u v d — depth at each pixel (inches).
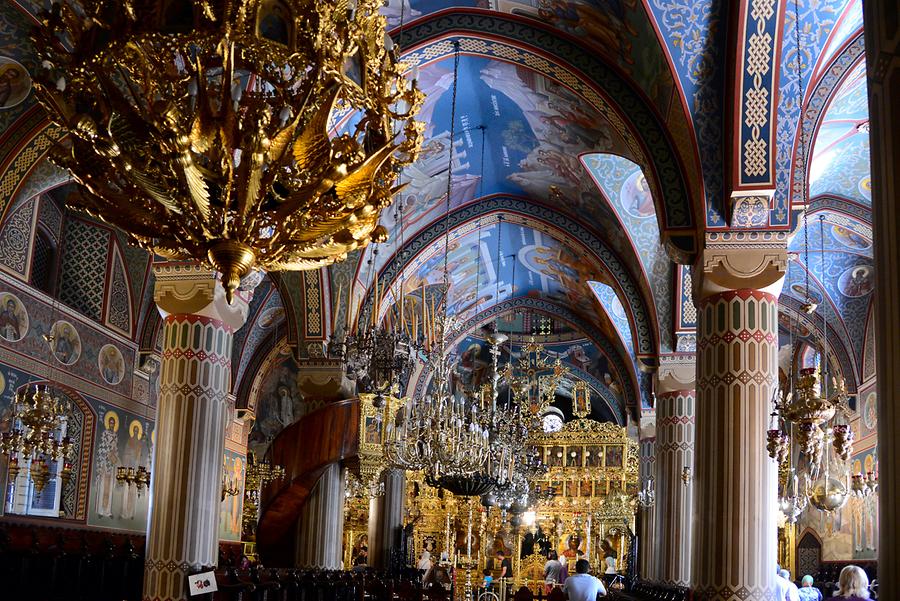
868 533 881.5
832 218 774.5
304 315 762.8
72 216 810.8
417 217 840.3
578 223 840.9
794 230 484.1
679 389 740.7
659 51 482.9
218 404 545.6
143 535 892.0
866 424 890.7
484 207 868.6
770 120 464.8
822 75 493.0
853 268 860.0
